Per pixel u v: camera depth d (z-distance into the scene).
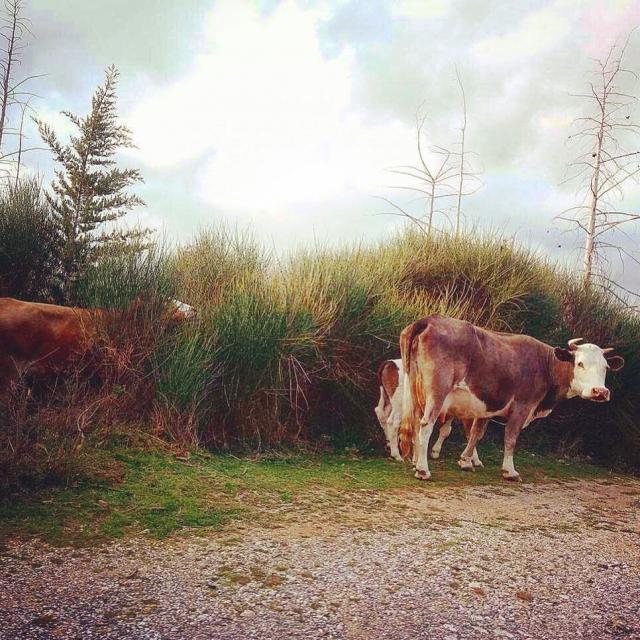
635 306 10.13
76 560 3.47
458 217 12.17
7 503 4.19
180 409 6.23
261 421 6.77
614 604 3.38
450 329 6.26
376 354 7.95
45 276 7.37
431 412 6.18
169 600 3.04
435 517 4.88
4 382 5.91
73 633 2.65
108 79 8.00
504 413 6.62
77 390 5.97
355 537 4.21
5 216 7.27
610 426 8.73
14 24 10.51
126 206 7.84
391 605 3.16
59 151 7.80
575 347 6.87
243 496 4.95
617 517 5.39
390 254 10.04
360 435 7.56
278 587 3.28
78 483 4.65
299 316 7.27
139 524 4.11
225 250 9.38
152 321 6.68
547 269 10.47
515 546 4.28
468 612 3.14
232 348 6.72
